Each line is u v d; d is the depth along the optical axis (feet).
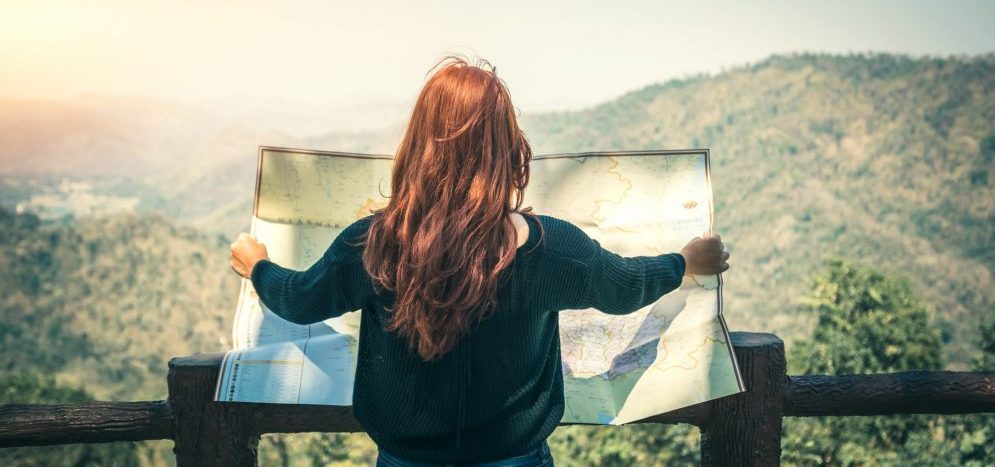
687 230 5.00
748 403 5.13
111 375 183.73
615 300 3.59
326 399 4.80
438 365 3.41
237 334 5.01
